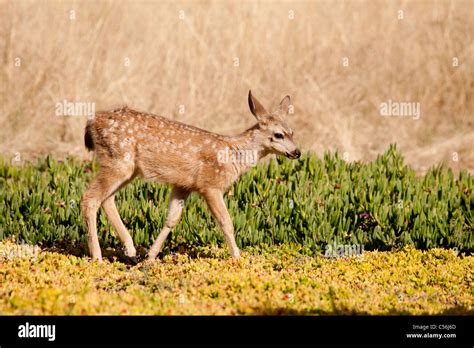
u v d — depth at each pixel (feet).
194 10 79.36
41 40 75.31
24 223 48.01
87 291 36.37
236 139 45.27
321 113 74.54
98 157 44.50
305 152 68.03
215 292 36.76
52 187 53.72
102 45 76.18
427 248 46.11
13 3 76.33
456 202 50.98
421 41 82.07
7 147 67.72
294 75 77.82
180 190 44.60
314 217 47.52
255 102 45.85
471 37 81.87
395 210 48.73
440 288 39.83
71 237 47.16
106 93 73.67
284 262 42.80
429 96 78.64
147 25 78.13
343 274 41.19
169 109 74.49
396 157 58.18
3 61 74.49
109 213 44.75
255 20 79.51
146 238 47.14
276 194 51.16
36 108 71.87
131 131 44.01
